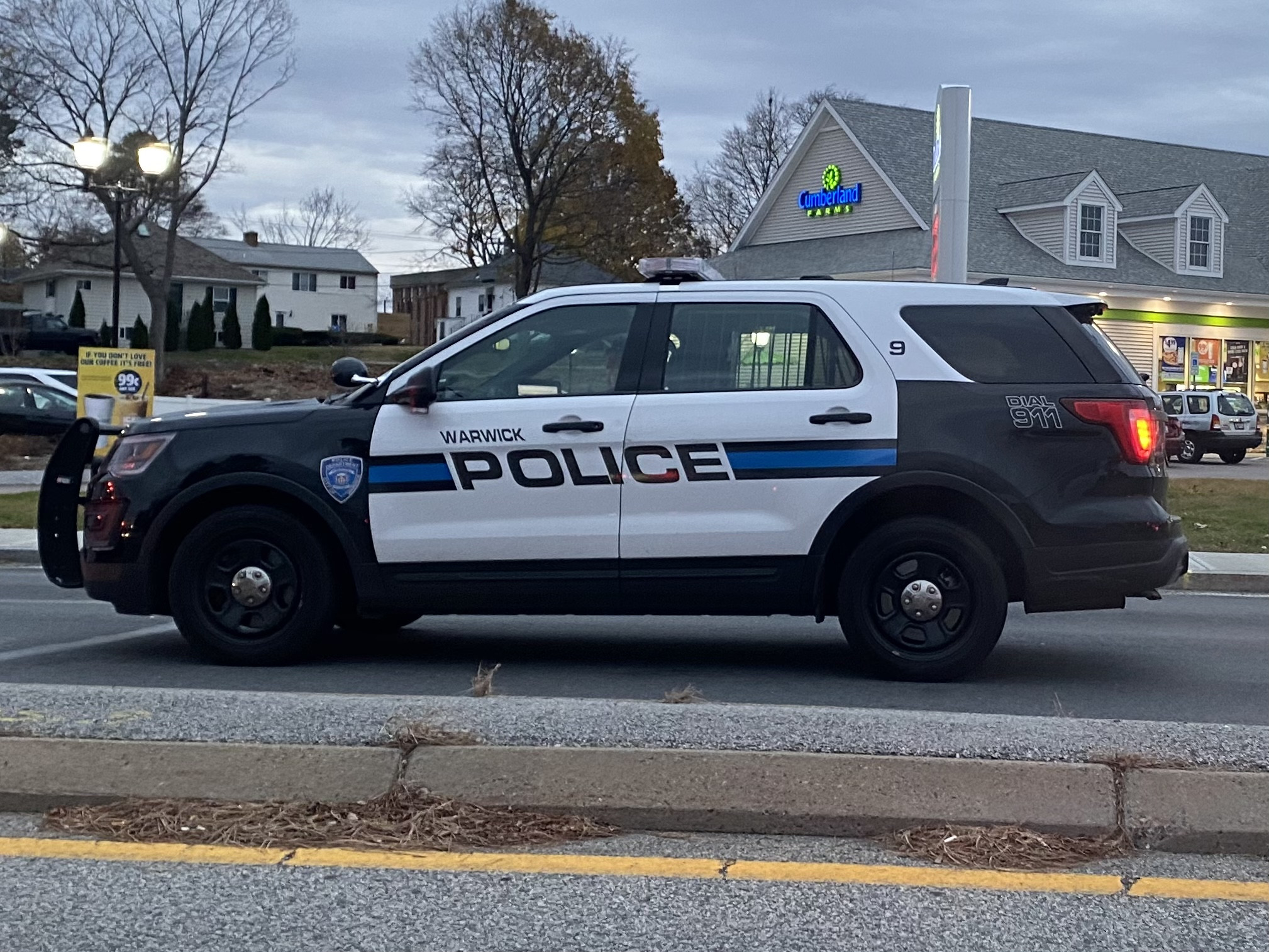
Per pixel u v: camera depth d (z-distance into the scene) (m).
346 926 3.94
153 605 7.34
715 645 8.41
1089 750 4.86
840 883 4.25
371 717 5.18
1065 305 7.14
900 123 37.31
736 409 6.90
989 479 6.81
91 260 57.84
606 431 6.91
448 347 7.18
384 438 7.03
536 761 4.79
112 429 7.73
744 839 4.61
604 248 53.19
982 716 5.32
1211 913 4.06
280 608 7.24
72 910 4.04
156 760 4.86
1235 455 31.25
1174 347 36.94
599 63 50.91
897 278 34.06
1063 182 35.59
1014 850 4.46
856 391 6.90
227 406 7.90
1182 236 36.88
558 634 8.84
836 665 7.69
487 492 6.97
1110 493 6.90
